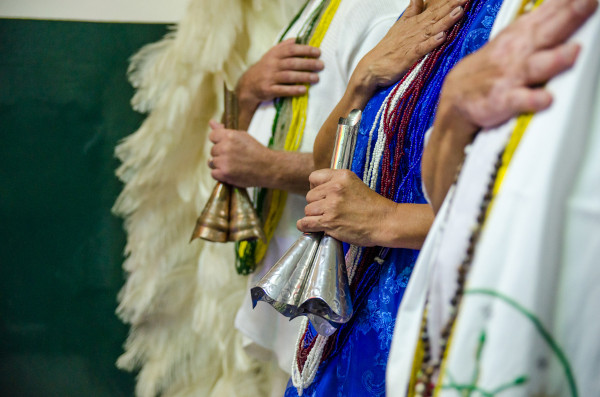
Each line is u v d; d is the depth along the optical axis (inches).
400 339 28.8
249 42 71.8
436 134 28.5
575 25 23.5
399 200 41.2
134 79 85.4
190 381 79.3
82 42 88.3
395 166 41.5
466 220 24.8
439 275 25.7
